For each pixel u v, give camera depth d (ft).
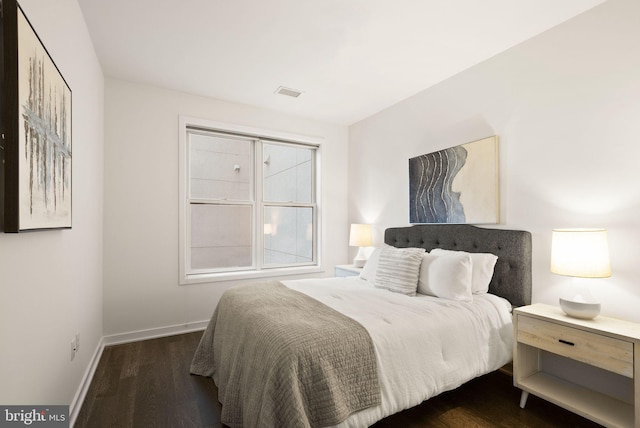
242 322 6.22
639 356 4.94
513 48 8.13
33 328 4.08
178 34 7.64
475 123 9.04
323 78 9.97
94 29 7.40
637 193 6.02
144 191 10.32
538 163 7.57
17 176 3.26
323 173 14.14
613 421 5.34
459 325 6.27
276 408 4.48
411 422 5.98
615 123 6.31
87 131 7.35
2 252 3.26
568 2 6.49
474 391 7.14
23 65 3.43
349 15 6.93
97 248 8.76
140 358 8.74
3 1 3.18
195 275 11.55
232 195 12.60
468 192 9.02
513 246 7.75
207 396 6.82
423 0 6.45
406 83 10.28
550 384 6.59
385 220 12.47
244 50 8.38
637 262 6.00
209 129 11.76
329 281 9.60
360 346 5.12
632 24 6.10
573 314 6.05
